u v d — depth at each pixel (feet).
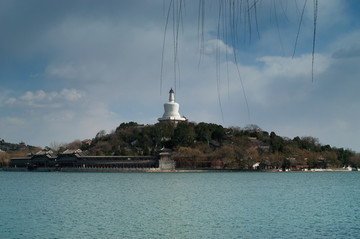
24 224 172.55
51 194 301.02
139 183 418.51
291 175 623.77
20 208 220.02
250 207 220.64
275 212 202.59
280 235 150.92
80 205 231.91
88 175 625.41
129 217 188.44
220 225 168.55
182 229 160.66
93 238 147.13
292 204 234.58
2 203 242.78
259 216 189.98
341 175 650.02
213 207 221.05
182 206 224.94
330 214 195.83
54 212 204.74
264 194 295.89
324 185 399.65
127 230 159.74
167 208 216.74
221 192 310.45
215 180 465.47
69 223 174.50
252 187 363.15
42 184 416.26
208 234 152.66
